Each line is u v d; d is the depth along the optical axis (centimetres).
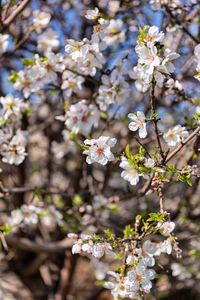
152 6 268
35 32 303
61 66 251
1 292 485
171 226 187
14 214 309
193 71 297
